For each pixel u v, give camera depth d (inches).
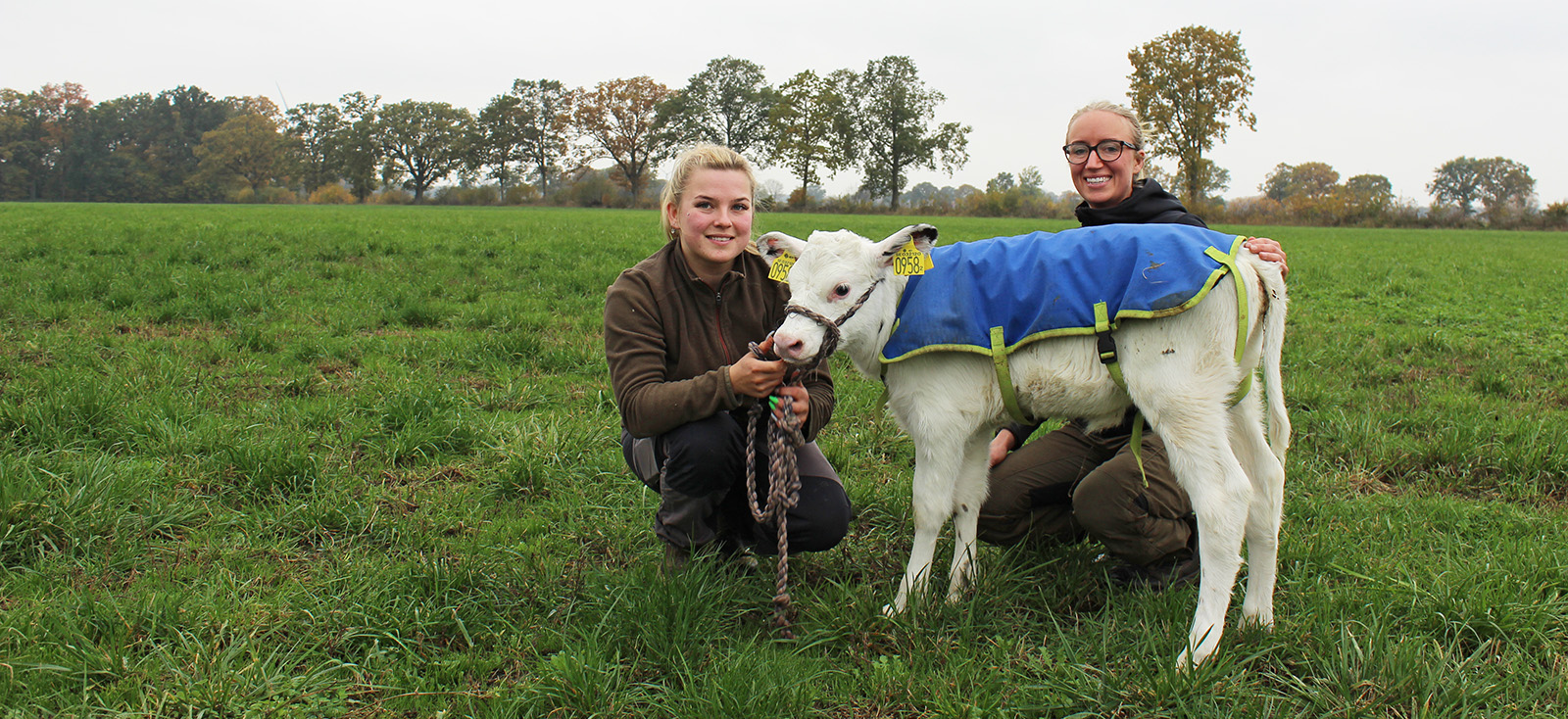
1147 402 113.9
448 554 139.9
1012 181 4330.7
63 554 131.9
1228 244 116.3
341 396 217.8
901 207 3088.1
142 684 103.5
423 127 3769.7
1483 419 209.6
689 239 122.0
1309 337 315.3
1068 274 116.7
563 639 114.4
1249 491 111.1
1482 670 108.0
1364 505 161.2
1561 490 175.0
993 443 149.4
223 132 3853.3
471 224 894.4
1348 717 99.7
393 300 341.1
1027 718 102.3
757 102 3432.6
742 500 137.4
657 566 126.7
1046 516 142.8
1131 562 132.0
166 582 128.0
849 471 182.2
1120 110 150.8
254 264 436.1
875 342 128.6
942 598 123.0
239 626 115.8
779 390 121.2
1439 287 514.9
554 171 3848.4
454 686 107.8
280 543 142.1
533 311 340.5
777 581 122.3
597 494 165.5
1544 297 472.7
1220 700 102.4
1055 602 127.5
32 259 436.5
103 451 171.5
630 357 123.3
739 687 101.9
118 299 316.2
